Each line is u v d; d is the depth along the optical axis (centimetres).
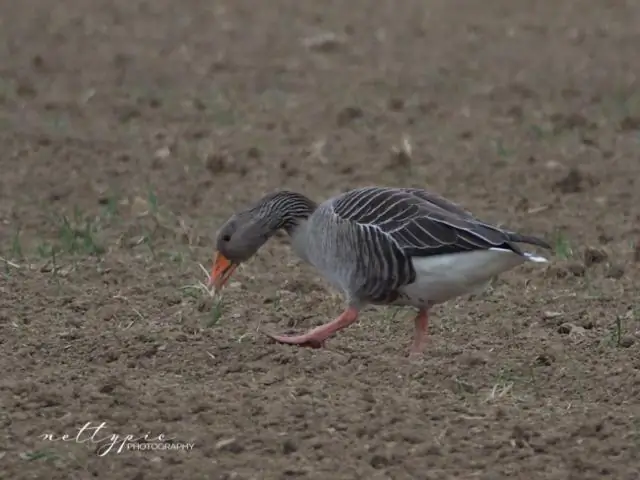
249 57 2567
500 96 2278
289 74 2438
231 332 1277
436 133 2055
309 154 1942
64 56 2561
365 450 989
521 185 1802
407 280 1162
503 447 998
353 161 1908
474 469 966
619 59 2536
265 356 1206
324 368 1177
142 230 1614
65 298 1370
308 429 1027
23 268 1463
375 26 2847
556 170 1852
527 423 1034
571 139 2009
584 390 1127
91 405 1070
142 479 948
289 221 1268
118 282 1436
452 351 1230
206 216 1684
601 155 1930
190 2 3114
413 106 2197
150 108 2208
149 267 1480
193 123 2122
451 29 2817
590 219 1669
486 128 2078
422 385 1136
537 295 1404
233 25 2859
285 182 1823
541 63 2514
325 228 1210
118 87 2336
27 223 1652
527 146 1978
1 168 1881
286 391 1102
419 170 1869
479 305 1372
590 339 1262
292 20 2906
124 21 2897
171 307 1356
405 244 1152
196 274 1457
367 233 1167
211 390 1114
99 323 1306
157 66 2495
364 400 1085
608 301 1383
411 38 2736
